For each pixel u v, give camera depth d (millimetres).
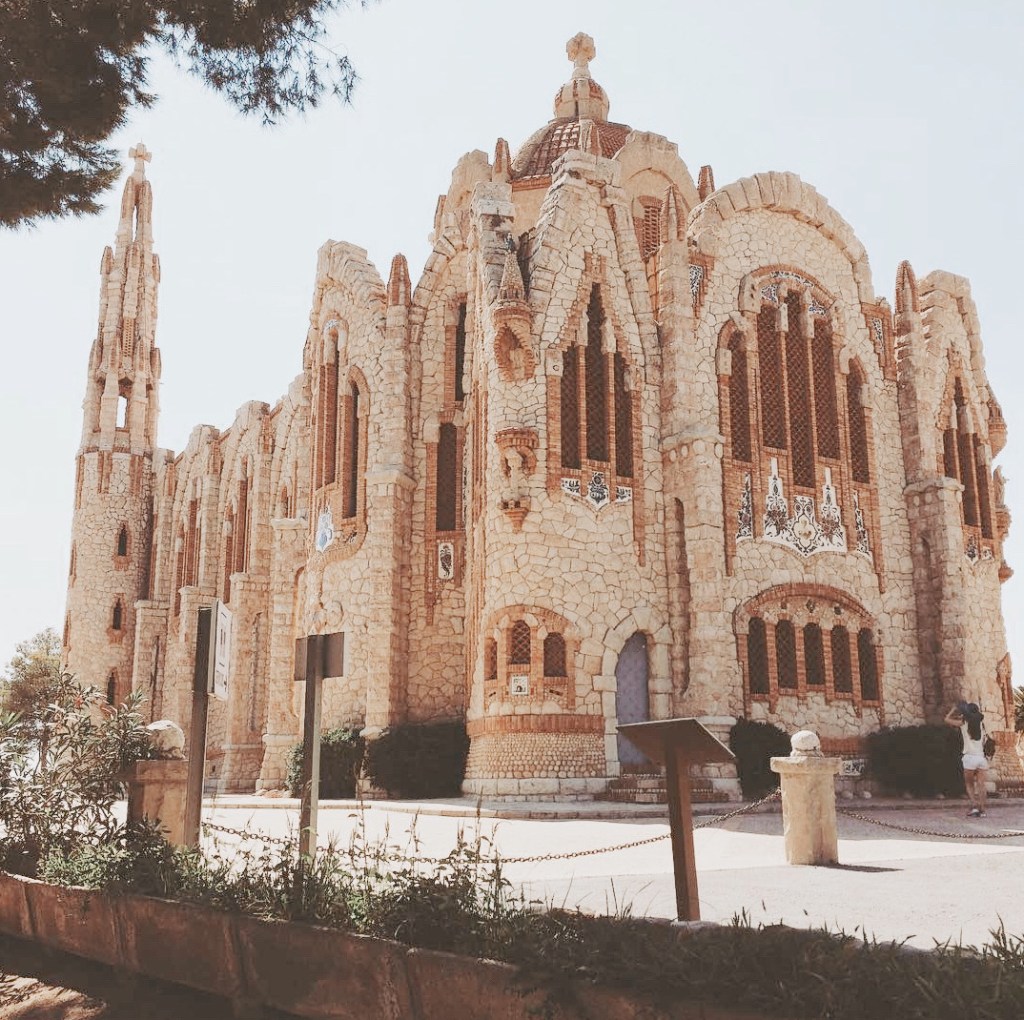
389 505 33688
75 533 65250
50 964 11516
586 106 44812
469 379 33906
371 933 8188
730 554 31516
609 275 32062
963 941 9047
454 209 43062
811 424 34188
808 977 5812
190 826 12055
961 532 35344
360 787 31844
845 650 33438
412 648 33625
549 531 29359
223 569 51906
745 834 19875
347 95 15086
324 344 38594
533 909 7676
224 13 14219
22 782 12938
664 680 29984
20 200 15859
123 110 15539
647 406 31719
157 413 68125
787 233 35500
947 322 38000
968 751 25719
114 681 62000
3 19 14055
